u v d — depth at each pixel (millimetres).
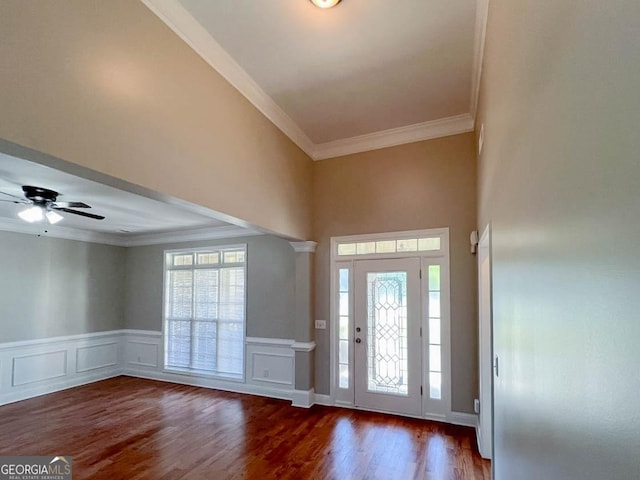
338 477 2865
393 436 3590
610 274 562
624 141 510
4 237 5129
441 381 3990
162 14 2354
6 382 4973
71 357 5785
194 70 2648
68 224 5434
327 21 2564
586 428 663
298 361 4613
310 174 4754
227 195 2986
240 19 2541
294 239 4438
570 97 758
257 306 5359
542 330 1000
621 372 522
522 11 1266
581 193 695
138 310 6520
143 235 6453
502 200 1787
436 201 4141
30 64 1590
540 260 1021
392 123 4137
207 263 5938
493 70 2115
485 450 3150
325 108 3787
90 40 1881
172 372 5980
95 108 1887
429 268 4145
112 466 3084
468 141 4031
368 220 4477
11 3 1531
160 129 2314
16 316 5176
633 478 481
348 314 4539
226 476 2898
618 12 530
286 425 3924
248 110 3346
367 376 4367
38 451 3385
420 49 2855
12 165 2850
